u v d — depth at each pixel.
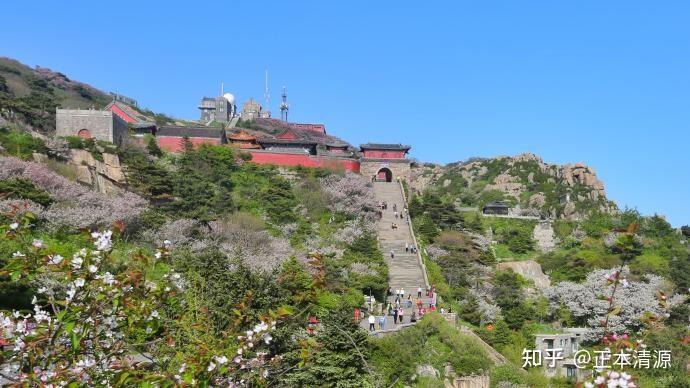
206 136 114.25
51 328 13.95
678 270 86.12
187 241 66.31
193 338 20.81
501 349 59.47
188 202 77.00
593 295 72.94
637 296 71.94
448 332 52.72
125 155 87.44
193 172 88.88
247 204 88.44
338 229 86.75
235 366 16.56
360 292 62.25
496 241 107.81
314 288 19.25
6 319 14.13
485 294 75.00
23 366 14.30
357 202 97.25
